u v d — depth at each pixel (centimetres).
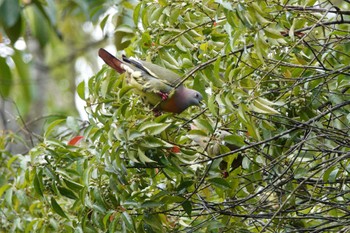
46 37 1644
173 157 977
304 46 1119
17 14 1459
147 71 1003
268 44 1021
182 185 1008
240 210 1109
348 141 1041
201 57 1060
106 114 999
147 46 1080
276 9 1059
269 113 977
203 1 1054
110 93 1021
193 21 1100
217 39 1069
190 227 1066
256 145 1012
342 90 1116
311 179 1093
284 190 1035
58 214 1062
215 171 998
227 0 984
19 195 1141
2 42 1725
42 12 1619
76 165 1027
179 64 1105
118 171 968
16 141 1454
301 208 1074
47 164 1014
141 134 939
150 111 993
